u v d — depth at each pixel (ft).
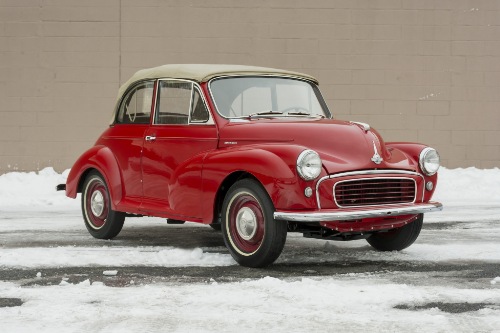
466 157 58.65
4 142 57.26
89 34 57.36
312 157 23.62
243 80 28.43
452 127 58.44
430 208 25.77
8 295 20.56
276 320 17.83
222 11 57.47
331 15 57.82
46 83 57.36
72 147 57.47
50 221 38.68
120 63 57.47
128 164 30.22
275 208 23.94
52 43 57.31
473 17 58.34
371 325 17.42
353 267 25.17
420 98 58.29
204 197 25.89
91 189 32.40
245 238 24.91
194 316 18.20
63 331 16.85
